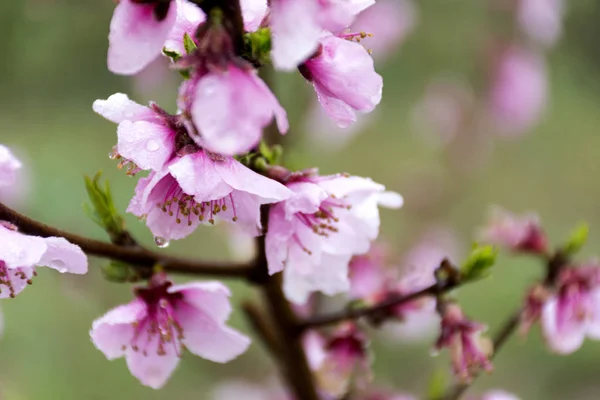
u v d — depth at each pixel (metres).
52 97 1.15
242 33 0.46
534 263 1.19
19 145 1.10
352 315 0.52
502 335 0.55
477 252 0.51
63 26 0.91
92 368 0.97
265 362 1.01
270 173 0.49
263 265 0.51
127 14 0.46
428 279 0.54
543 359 1.17
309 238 0.50
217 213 0.48
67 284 0.81
